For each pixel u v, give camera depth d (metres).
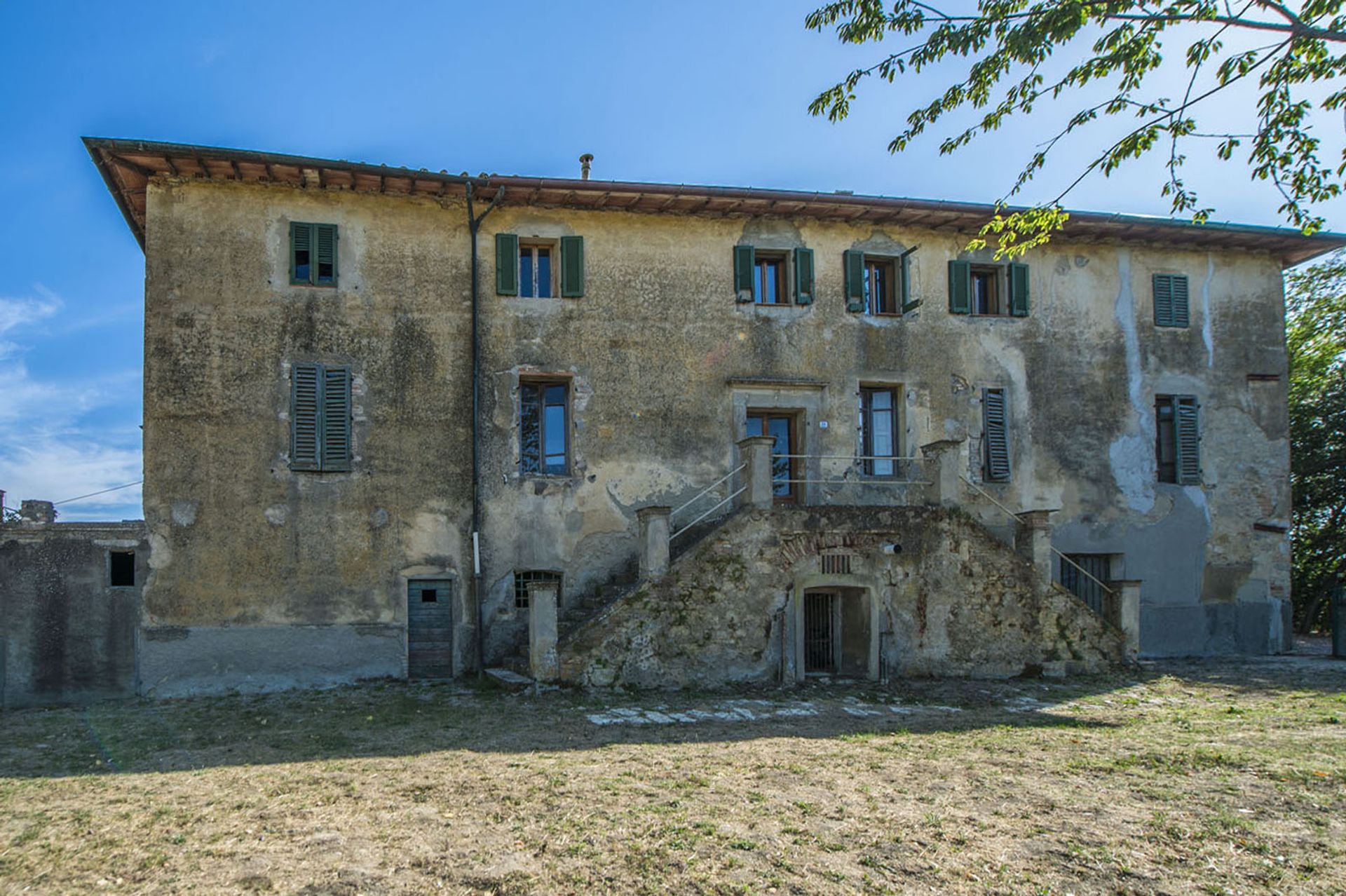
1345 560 23.67
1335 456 22.89
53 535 13.08
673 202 15.44
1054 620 14.58
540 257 15.66
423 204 14.97
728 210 15.91
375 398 14.43
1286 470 18.08
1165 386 17.66
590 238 15.56
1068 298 17.41
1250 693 12.80
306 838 6.07
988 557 14.48
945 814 6.52
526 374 15.03
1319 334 24.17
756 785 7.35
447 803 6.88
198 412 13.76
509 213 15.29
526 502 14.78
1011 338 17.06
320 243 14.45
